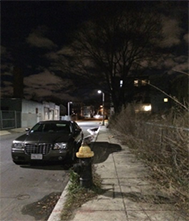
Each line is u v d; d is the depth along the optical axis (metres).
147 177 5.27
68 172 6.62
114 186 4.77
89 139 14.89
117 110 22.97
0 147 11.70
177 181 3.93
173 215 3.39
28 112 31.67
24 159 6.97
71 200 4.06
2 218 3.84
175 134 4.68
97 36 22.34
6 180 5.90
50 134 7.72
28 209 4.17
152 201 3.89
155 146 6.29
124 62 22.75
